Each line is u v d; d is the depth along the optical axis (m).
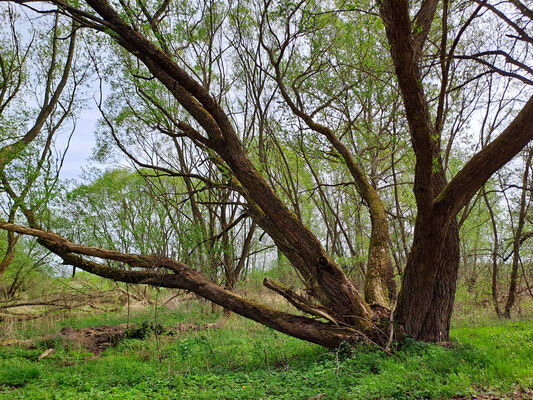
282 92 11.27
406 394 5.41
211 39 13.59
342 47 12.23
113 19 7.72
